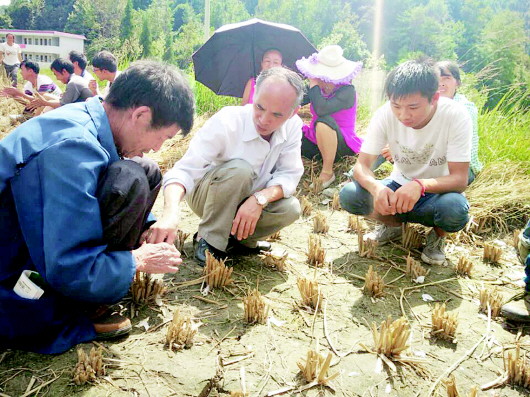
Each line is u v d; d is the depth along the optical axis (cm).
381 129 305
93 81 607
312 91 446
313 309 244
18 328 181
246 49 513
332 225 374
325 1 7006
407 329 207
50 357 190
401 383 195
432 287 280
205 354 202
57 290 169
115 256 177
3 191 163
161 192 415
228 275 256
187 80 188
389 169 469
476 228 374
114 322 203
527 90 574
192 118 185
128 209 178
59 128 168
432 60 268
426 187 276
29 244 165
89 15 7681
